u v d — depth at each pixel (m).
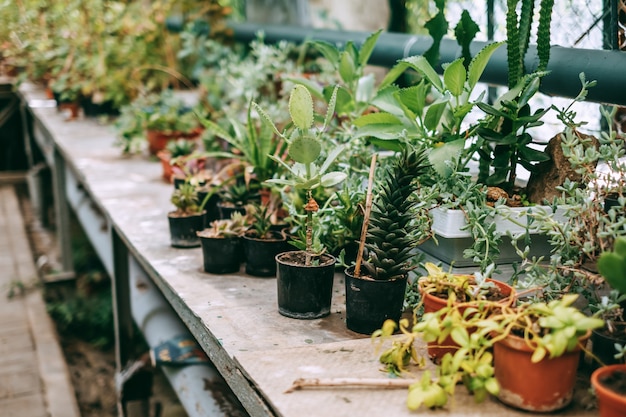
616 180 1.52
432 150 1.79
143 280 2.97
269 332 1.67
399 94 1.94
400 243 1.60
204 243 2.12
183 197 2.41
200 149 3.59
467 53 2.09
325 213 2.03
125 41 5.12
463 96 2.05
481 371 1.24
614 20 1.96
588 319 1.18
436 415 1.24
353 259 2.07
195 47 5.17
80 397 3.74
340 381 1.33
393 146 1.98
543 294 1.52
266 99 4.01
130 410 2.87
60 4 5.69
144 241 2.48
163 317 2.69
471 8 3.23
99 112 5.14
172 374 2.42
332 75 3.54
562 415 1.26
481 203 1.70
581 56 2.03
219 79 4.51
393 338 1.59
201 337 1.78
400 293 1.64
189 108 4.13
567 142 1.54
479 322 1.25
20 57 6.09
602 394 1.13
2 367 3.81
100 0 5.09
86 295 4.97
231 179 2.53
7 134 7.54
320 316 1.77
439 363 1.43
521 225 1.57
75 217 6.54
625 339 1.36
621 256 1.17
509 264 1.80
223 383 2.27
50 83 5.55
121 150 4.10
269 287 2.01
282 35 4.70
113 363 4.13
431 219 1.74
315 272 1.73
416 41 3.05
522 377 1.24
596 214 1.45
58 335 4.41
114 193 3.16
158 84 5.32
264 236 2.11
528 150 1.80
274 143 2.51
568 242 1.48
